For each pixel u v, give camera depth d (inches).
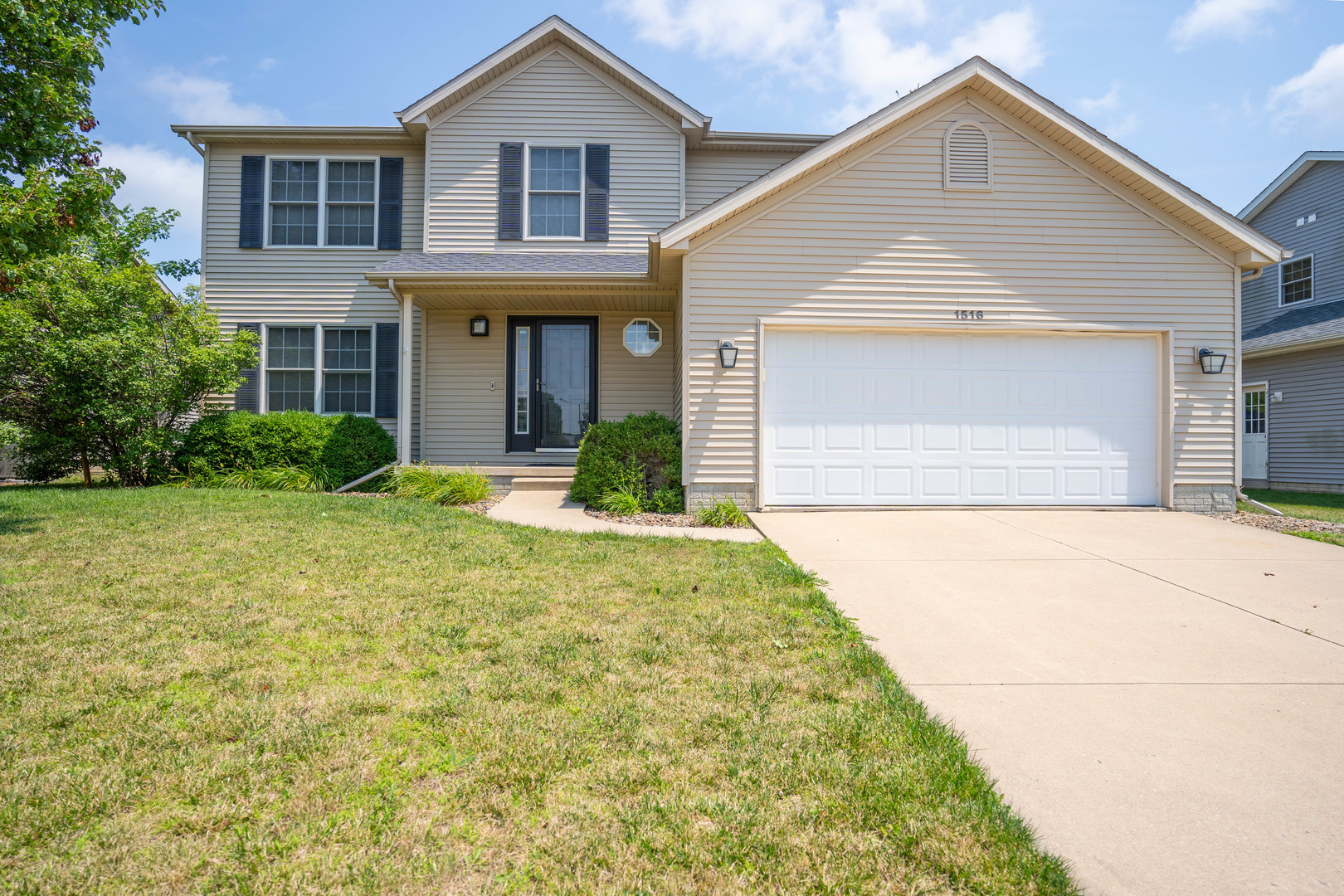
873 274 360.2
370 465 424.5
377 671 136.8
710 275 354.9
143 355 389.1
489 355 487.2
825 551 263.6
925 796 97.2
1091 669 153.0
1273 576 232.2
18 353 366.3
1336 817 98.4
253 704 120.8
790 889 78.8
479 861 82.0
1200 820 97.4
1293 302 702.5
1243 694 141.0
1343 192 652.1
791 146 513.0
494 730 112.5
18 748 104.5
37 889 75.9
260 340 486.9
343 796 94.0
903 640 169.3
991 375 366.9
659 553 246.8
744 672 139.9
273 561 219.0
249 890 76.3
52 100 295.0
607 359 487.8
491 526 287.0
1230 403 369.1
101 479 457.4
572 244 487.2
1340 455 566.6
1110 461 370.0
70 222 271.9
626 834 87.3
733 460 353.4
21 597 179.2
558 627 164.1
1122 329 366.6
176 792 94.4
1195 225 368.8
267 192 492.7
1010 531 303.0
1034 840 91.2
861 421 361.1
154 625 160.2
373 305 492.1
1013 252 365.1
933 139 364.8
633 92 490.6
